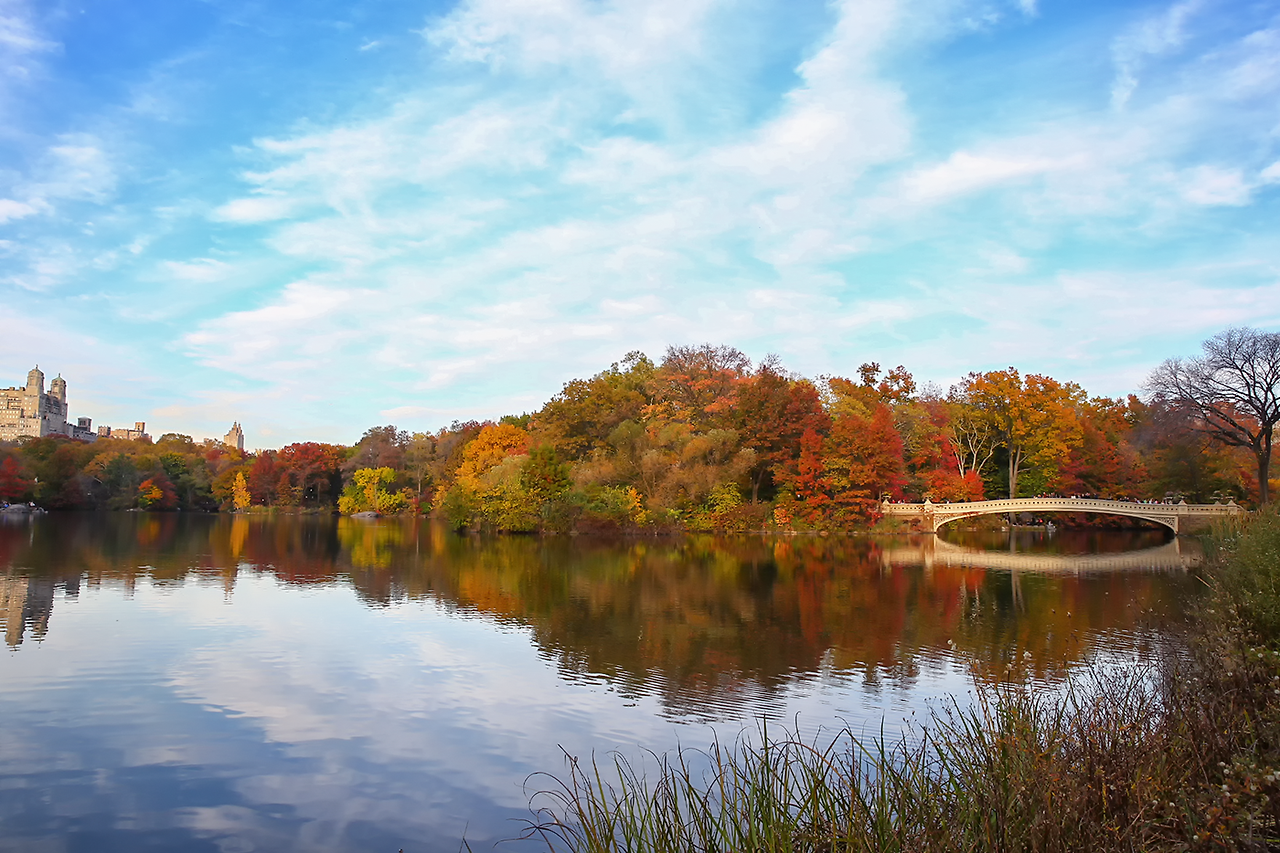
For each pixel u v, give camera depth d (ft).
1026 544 187.52
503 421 356.18
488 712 50.44
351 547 164.76
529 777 40.01
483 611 86.99
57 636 69.56
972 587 109.29
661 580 115.96
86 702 51.47
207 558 135.03
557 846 31.99
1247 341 171.42
